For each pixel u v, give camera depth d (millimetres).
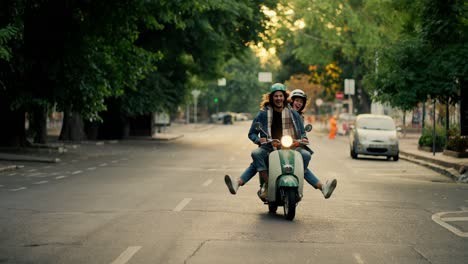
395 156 29938
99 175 20172
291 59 74750
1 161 24844
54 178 19094
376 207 13570
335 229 10750
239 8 34500
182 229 10531
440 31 20797
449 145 28922
